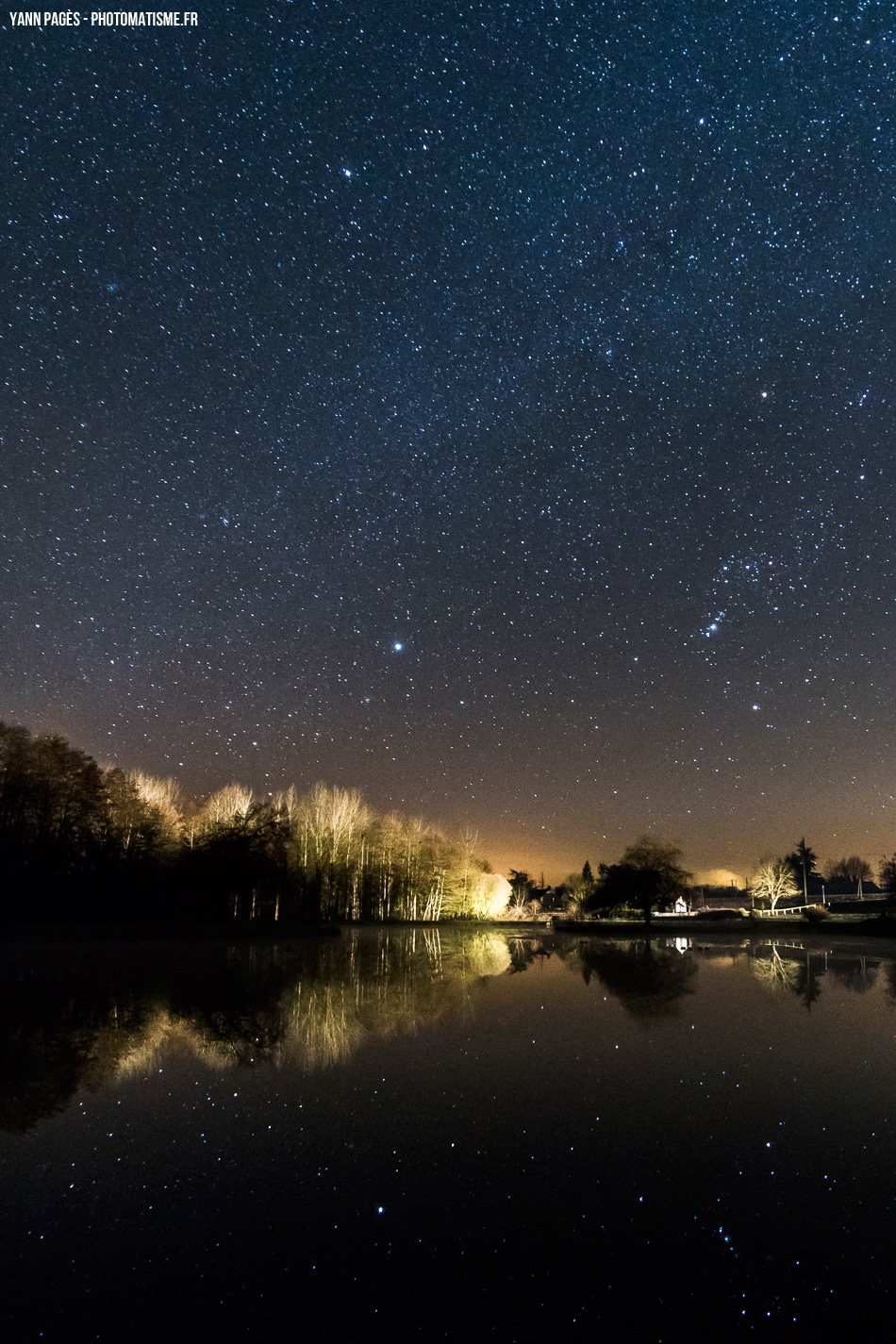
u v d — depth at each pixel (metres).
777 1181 6.84
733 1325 4.64
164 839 54.59
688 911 86.81
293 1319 4.69
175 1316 4.73
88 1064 10.88
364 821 77.12
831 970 25.98
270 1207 6.29
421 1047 12.15
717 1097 9.38
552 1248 5.61
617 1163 7.25
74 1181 6.79
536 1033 13.43
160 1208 6.25
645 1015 15.52
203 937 39.91
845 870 117.00
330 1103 9.06
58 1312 4.77
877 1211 6.23
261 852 50.09
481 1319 4.70
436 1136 7.96
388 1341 4.46
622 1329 4.60
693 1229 5.92
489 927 66.00
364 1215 6.14
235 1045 12.16
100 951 29.89
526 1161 7.28
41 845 43.94
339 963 27.27
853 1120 8.52
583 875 89.75
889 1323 4.64
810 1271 5.29
